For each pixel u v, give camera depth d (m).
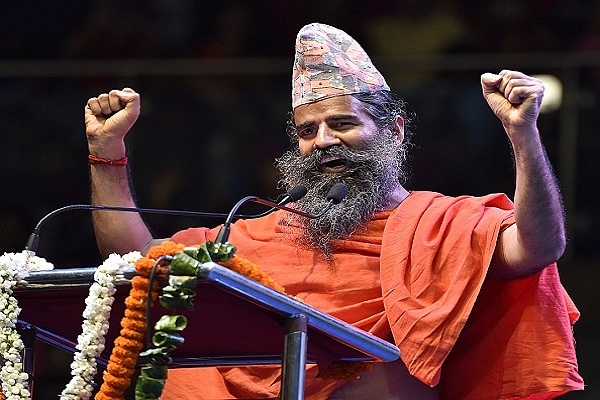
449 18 14.03
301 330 5.09
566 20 13.77
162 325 4.94
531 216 6.62
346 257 7.34
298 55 7.76
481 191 12.85
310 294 7.28
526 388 7.01
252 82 13.39
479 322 7.21
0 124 13.25
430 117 13.00
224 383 7.30
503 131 12.90
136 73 13.44
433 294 7.00
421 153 12.91
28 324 5.84
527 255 6.79
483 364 7.16
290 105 13.31
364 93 7.69
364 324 7.11
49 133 13.27
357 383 7.01
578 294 12.83
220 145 13.21
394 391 7.02
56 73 13.44
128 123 7.45
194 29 14.17
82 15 14.01
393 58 13.31
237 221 7.95
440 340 6.80
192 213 6.17
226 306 5.25
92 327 5.23
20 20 13.90
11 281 5.37
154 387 4.94
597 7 13.77
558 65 13.12
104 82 13.45
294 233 7.53
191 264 4.89
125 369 5.10
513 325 7.11
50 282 5.34
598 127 13.02
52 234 13.04
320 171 7.61
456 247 7.07
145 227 7.74
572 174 12.99
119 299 5.41
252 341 5.81
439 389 7.32
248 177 13.16
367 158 7.52
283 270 7.40
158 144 13.18
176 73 13.41
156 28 14.07
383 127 7.73
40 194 13.12
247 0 14.27
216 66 13.44
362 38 14.20
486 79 6.63
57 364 11.70
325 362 5.96
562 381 6.95
